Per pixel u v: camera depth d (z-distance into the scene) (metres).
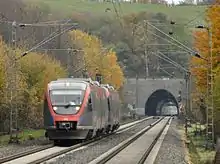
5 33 173.88
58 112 96.75
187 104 192.50
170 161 73.56
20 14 188.00
